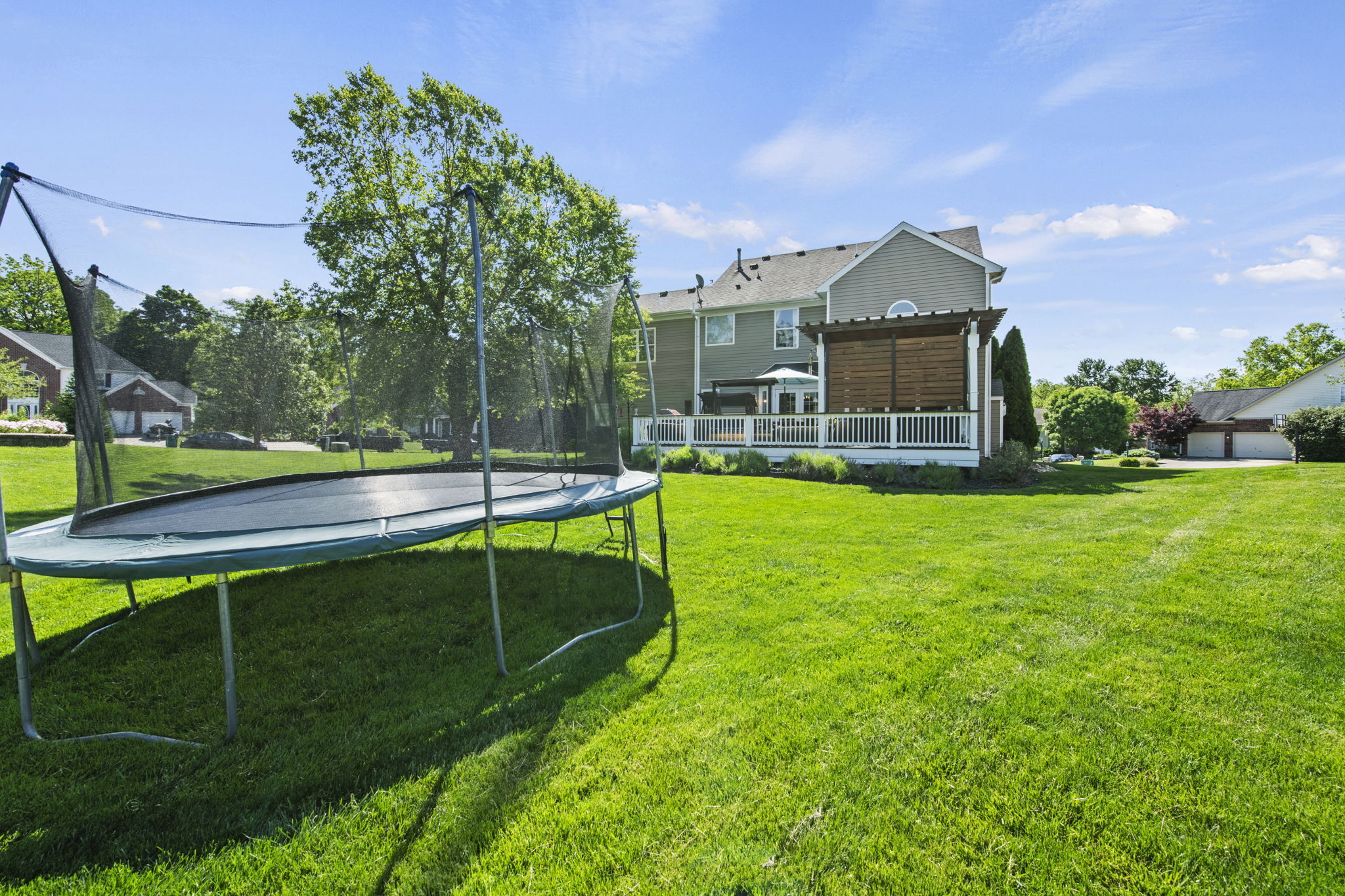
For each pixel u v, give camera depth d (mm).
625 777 2293
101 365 3730
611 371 5195
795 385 19984
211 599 4336
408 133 15406
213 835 2018
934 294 17078
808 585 4793
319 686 3154
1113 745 2428
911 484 11328
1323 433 24047
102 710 2893
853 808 2084
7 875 1840
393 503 4320
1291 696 2797
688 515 7836
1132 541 5949
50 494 8141
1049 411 36000
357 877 1809
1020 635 3635
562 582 4871
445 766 2395
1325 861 1802
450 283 15086
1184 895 1689
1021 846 1889
